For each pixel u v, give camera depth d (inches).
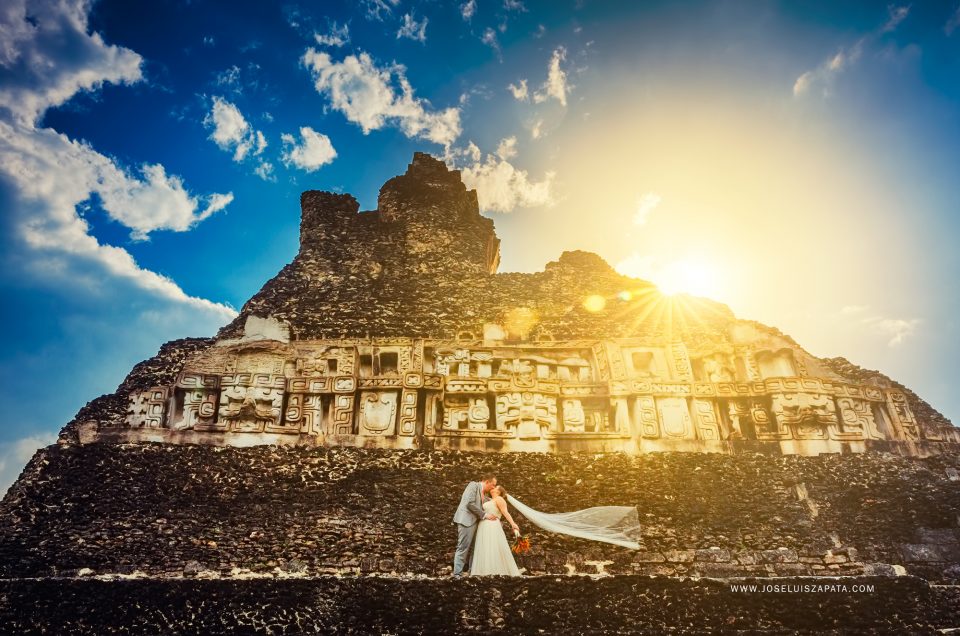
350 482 588.1
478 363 733.9
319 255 873.5
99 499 559.5
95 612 406.3
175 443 628.4
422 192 992.9
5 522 534.0
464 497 438.3
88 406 648.4
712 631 380.8
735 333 768.9
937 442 689.0
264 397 669.9
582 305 806.5
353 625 385.4
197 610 402.0
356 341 728.3
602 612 382.9
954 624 392.5
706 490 587.5
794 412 678.5
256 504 561.6
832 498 581.0
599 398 698.8
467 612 382.6
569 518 504.7
